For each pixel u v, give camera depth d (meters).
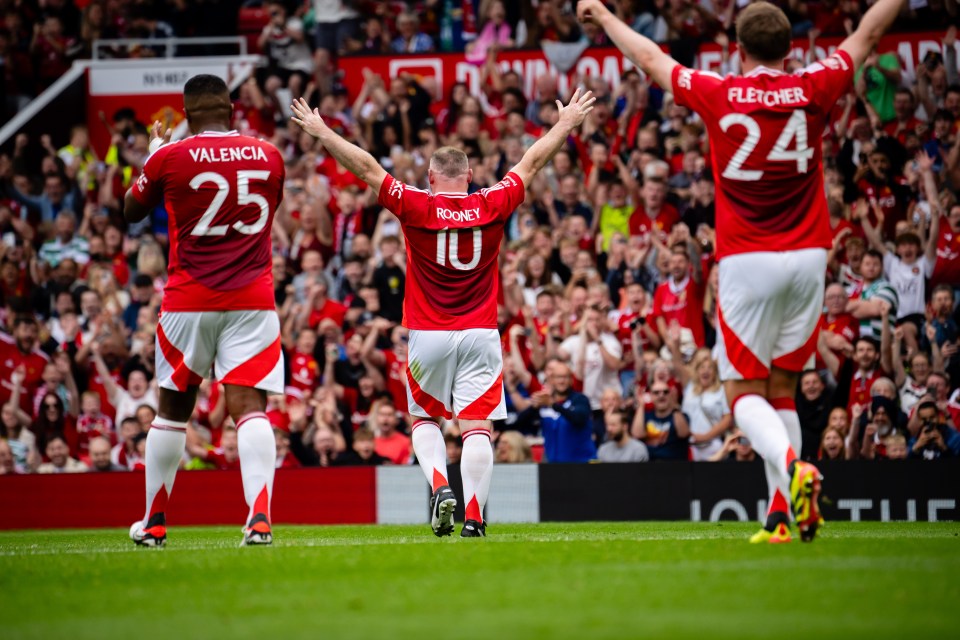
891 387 32.78
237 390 16.86
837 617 9.77
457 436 33.12
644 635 8.97
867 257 35.88
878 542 15.91
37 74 49.94
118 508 33.84
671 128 41.00
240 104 46.00
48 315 41.66
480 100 44.28
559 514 31.86
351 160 18.61
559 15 43.47
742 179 15.09
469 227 18.66
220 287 16.47
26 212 44.69
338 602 10.95
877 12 15.57
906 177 37.84
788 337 15.46
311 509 33.06
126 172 44.97
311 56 47.34
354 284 39.19
